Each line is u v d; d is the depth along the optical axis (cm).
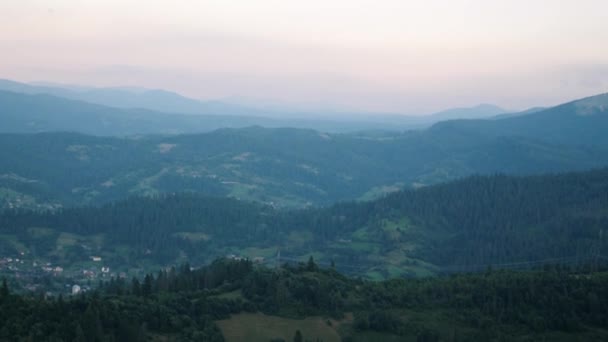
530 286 12038
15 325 8969
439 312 12075
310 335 10938
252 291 12081
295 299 12025
